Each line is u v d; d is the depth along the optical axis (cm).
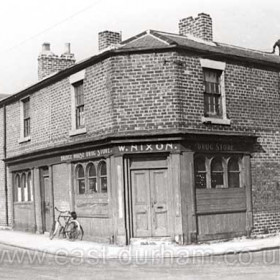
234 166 1766
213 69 1731
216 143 1684
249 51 2050
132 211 1630
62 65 2306
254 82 1841
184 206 1595
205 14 1973
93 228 1764
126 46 1667
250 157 1797
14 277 1088
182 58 1645
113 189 1636
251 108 1817
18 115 2342
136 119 1627
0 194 2523
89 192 1800
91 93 1764
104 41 1964
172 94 1617
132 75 1639
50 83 2042
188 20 2027
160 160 1631
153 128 1616
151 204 1627
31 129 2200
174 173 1597
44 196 2134
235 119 1766
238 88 1791
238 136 1725
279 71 1931
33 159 2155
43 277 1079
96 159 1750
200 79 1681
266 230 1811
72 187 1869
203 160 1678
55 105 2003
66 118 1920
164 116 1616
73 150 1833
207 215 1655
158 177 1634
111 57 1653
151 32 1755
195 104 1658
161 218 1625
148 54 1638
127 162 1627
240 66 1805
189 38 1906
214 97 1736
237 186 1761
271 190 1845
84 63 1773
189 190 1605
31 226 2194
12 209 2391
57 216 1970
